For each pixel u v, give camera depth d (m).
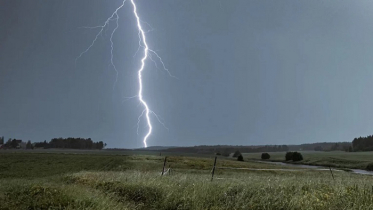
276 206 8.11
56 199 9.19
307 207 7.89
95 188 11.66
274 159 121.38
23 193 10.45
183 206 8.67
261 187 9.81
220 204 8.62
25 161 53.28
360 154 121.69
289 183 10.86
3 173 33.34
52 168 41.28
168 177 13.10
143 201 9.70
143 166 43.16
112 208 8.55
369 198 8.38
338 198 8.47
